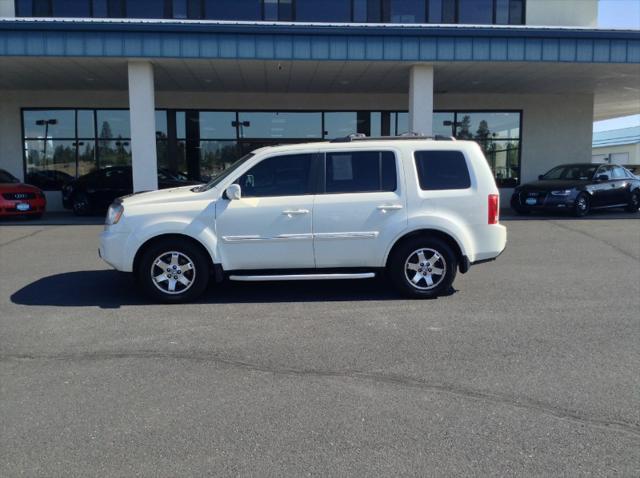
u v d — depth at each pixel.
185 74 15.16
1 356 4.87
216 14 17.41
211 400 4.02
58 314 6.11
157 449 3.38
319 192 6.54
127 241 6.38
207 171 18.88
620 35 13.27
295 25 12.78
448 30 13.02
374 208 6.49
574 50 13.29
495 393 4.11
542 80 16.41
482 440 3.46
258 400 4.02
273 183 6.55
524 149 19.56
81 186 16.41
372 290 7.20
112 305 6.48
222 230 6.43
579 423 3.67
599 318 5.93
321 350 4.99
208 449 3.38
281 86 17.34
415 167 6.60
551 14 18.12
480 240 6.68
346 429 3.60
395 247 6.66
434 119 19.30
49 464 3.22
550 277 7.95
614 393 4.11
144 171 13.66
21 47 12.41
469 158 6.66
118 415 3.80
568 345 5.10
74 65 13.92
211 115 18.72
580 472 3.13
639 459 3.26
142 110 13.52
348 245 6.54
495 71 14.88
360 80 16.23
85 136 18.44
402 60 13.15
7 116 18.19
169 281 6.53
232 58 12.82
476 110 19.31
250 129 18.88
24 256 9.56
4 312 6.19
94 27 12.41
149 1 17.23
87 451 3.36
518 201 16.00
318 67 14.23
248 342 5.20
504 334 5.41
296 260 6.54
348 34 12.91
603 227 13.09
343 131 19.11
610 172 16.19
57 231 12.65
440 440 3.46
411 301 6.64
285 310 6.27
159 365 4.66
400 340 5.24
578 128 19.55
